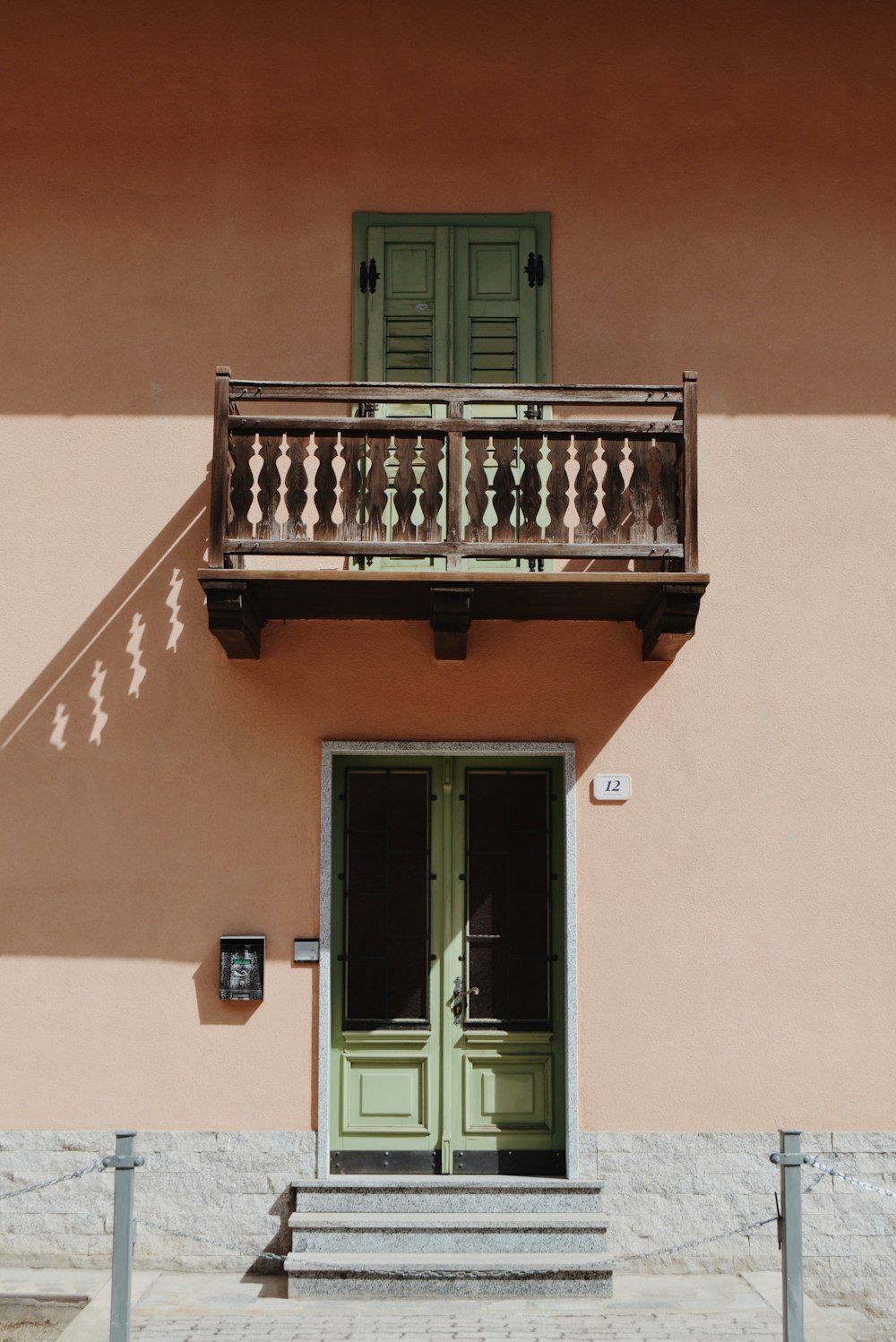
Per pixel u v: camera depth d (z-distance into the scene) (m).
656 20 7.24
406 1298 5.93
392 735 6.75
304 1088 6.50
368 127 7.16
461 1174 6.56
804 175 7.16
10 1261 6.41
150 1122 6.48
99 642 6.82
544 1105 6.65
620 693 6.80
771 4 7.21
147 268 7.06
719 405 7.03
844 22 7.19
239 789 6.70
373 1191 6.32
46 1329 5.94
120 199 7.08
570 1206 6.32
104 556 6.89
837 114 7.21
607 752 6.76
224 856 6.66
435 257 7.09
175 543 6.90
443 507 6.27
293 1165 6.44
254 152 7.12
